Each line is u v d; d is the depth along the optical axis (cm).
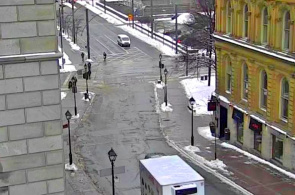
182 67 7325
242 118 4081
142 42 9269
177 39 8319
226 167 3706
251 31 3831
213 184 3406
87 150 4153
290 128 3447
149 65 7569
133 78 6806
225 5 4247
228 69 4353
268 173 3538
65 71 7138
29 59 1551
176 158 2919
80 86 6375
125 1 13125
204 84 6366
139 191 3344
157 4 12112
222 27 4316
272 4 3506
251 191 3278
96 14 12138
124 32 10194
